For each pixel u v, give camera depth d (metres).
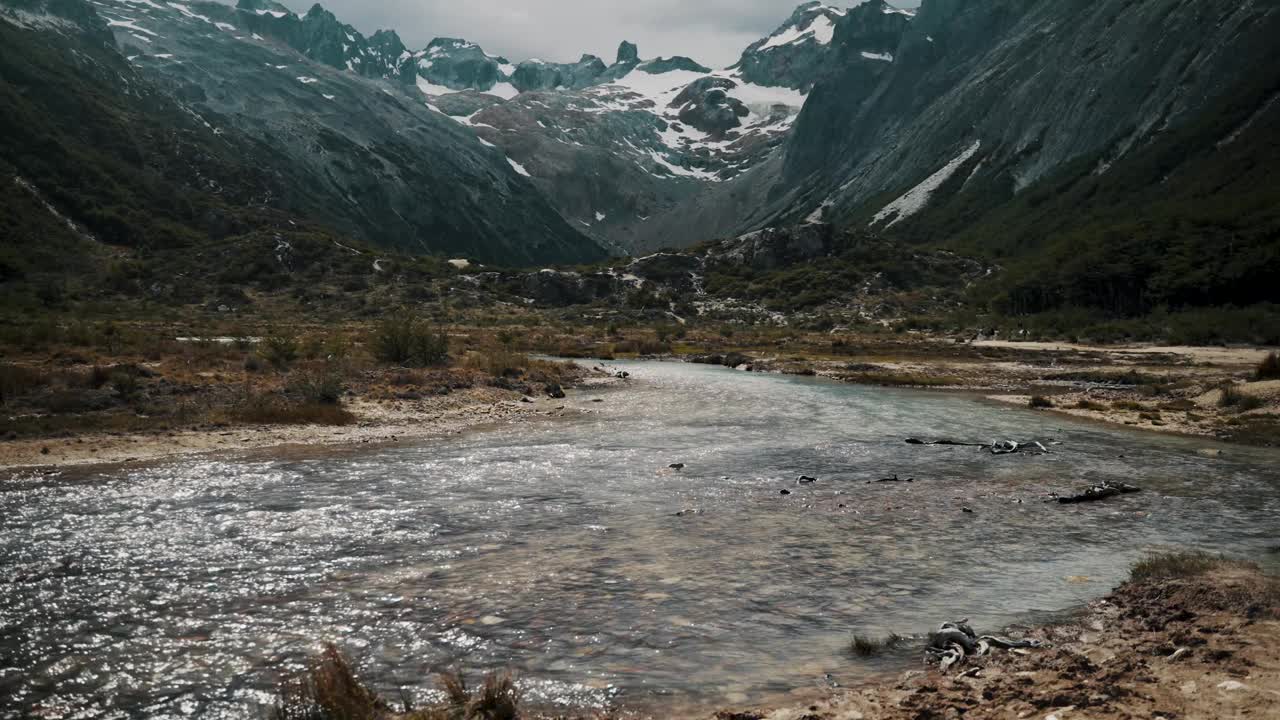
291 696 7.42
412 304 158.88
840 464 22.25
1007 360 76.81
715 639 9.09
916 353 85.50
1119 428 31.66
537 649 8.75
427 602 10.25
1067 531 14.65
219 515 14.70
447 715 6.89
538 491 17.70
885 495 17.94
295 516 14.80
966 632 9.09
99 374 28.69
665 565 12.09
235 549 12.52
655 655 8.60
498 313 159.38
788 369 65.25
